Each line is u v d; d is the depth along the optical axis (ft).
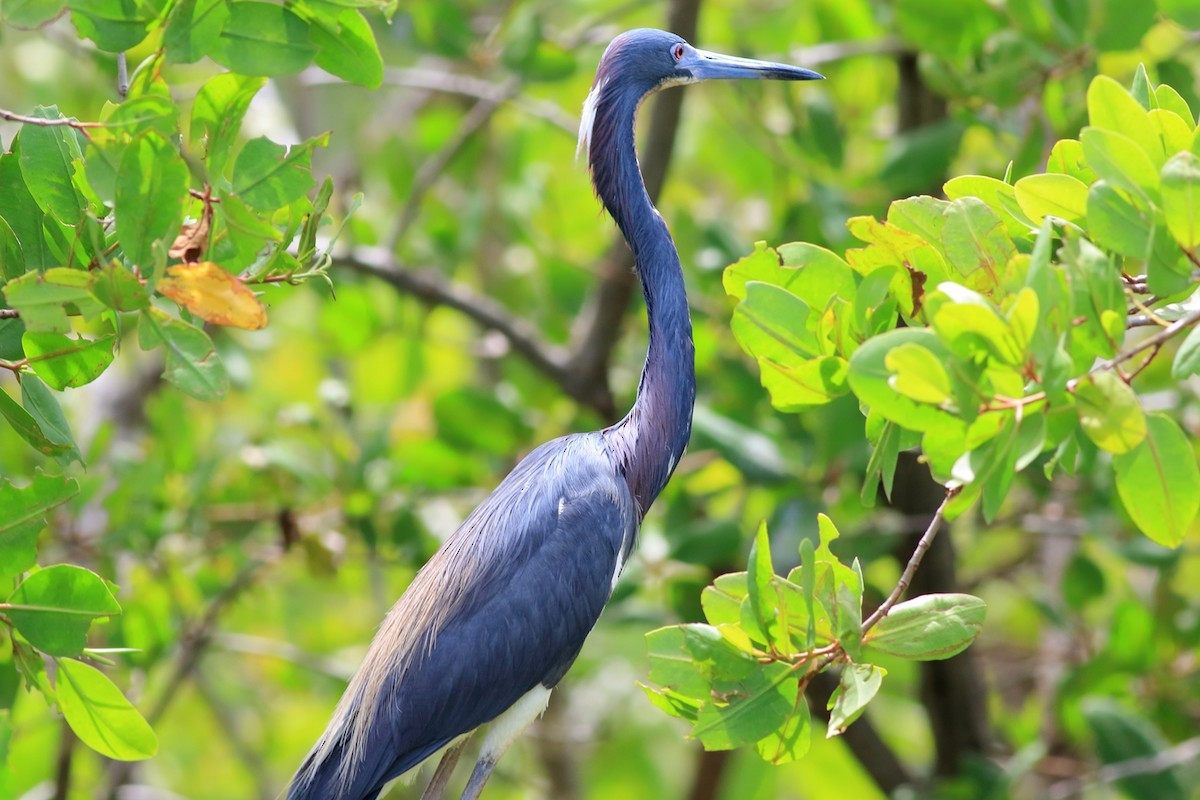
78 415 49.55
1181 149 18.66
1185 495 17.24
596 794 61.21
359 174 52.03
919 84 44.09
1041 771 43.24
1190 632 41.06
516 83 43.32
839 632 18.67
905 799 41.70
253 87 20.36
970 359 16.49
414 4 45.44
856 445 36.94
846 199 41.81
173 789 57.16
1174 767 38.91
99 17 19.61
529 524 27.04
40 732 49.24
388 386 54.13
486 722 26.89
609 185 29.17
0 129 50.75
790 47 48.78
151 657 39.70
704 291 44.11
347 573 47.39
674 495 40.68
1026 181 19.27
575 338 45.93
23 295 18.03
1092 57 32.63
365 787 26.37
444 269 47.47
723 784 59.36
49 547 38.11
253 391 51.03
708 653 19.12
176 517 39.75
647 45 29.17
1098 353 17.28
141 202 18.52
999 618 55.72
